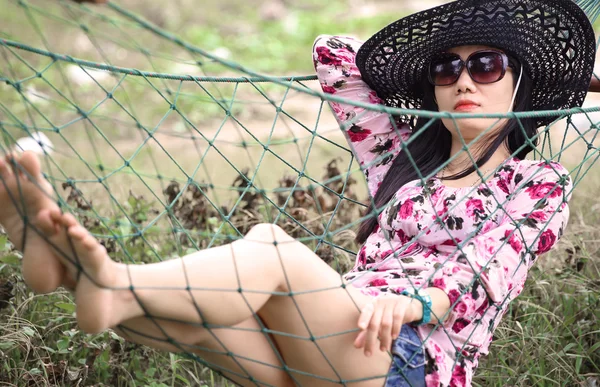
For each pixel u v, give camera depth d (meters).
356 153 3.21
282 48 12.36
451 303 2.41
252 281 2.18
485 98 2.81
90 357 3.11
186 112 9.28
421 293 2.38
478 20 2.81
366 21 13.35
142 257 3.85
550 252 3.92
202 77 3.00
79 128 8.59
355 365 2.33
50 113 8.89
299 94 10.11
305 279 2.27
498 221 2.66
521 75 2.87
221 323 2.17
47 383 2.96
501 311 2.62
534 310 3.55
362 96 3.28
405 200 2.81
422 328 2.44
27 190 1.96
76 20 1.89
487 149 2.82
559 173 2.65
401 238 2.80
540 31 2.83
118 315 2.07
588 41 2.86
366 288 2.56
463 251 2.48
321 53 3.32
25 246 2.02
